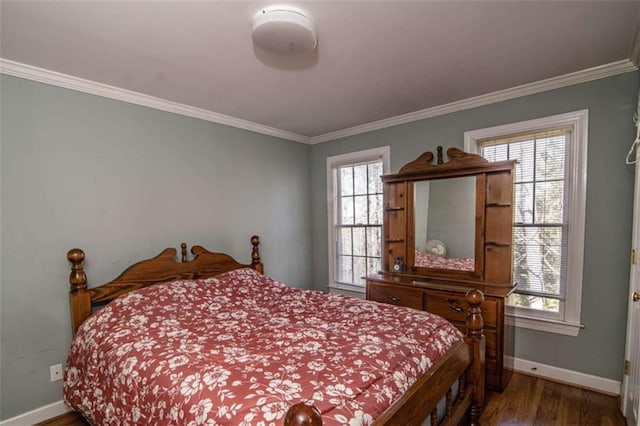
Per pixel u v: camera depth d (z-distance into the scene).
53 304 2.19
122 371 1.55
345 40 1.81
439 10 1.55
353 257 3.80
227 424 1.07
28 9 1.48
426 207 3.06
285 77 2.30
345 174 3.86
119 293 2.39
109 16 1.55
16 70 2.03
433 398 1.39
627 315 2.17
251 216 3.46
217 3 1.47
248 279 2.79
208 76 2.26
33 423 2.11
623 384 2.14
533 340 2.61
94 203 2.37
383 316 2.01
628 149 2.20
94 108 2.38
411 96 2.72
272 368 1.36
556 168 2.52
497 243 2.68
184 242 2.89
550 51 1.98
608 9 1.56
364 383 1.24
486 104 2.76
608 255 2.29
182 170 2.88
